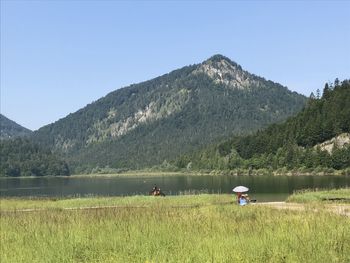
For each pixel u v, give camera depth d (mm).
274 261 10086
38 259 11211
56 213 25203
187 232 14523
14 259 11227
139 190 99438
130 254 11258
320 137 160125
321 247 11062
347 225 14711
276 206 30297
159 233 14312
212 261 9781
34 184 157500
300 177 127562
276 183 97562
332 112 168875
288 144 163250
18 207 41656
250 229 14953
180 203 40812
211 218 19000
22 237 14766
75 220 19422
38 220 19750
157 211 23562
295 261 10047
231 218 19531
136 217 19797
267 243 11766
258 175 158250
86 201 44625
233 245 11648
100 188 115250
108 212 23781
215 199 43875
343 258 10234
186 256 10367
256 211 23375
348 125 156750
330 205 29859
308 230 13664
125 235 14039
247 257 10328
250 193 67062
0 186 143750
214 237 13094
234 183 109062
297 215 19406
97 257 11352
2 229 17562
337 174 138500
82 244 12883
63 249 12125
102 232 14773
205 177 163125
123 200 44594
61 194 94188
